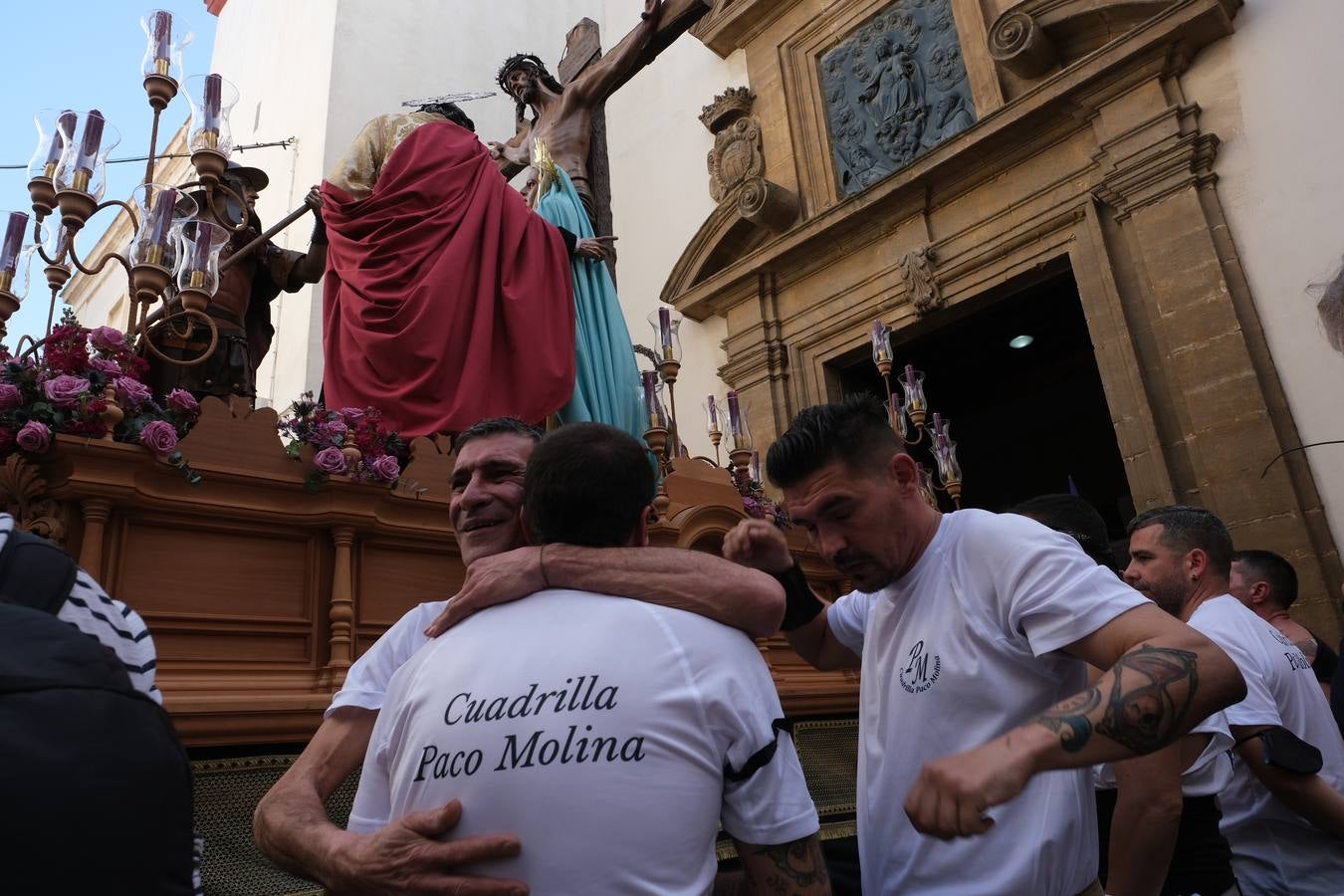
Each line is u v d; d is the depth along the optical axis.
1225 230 6.41
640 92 11.26
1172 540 2.56
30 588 0.94
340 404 3.33
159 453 2.24
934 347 9.65
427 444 2.82
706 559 1.25
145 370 2.66
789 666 3.43
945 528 1.57
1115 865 1.57
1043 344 9.93
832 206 8.52
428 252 3.38
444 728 1.11
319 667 2.43
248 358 4.19
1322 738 2.46
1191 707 1.07
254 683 2.26
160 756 0.77
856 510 1.52
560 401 3.47
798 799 1.18
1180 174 6.61
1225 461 5.99
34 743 0.69
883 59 8.91
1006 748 1.01
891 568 1.55
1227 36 6.73
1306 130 6.23
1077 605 1.29
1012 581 1.39
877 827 1.52
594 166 5.02
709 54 10.54
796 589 1.84
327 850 1.13
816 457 1.53
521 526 1.69
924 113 8.48
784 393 8.95
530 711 1.08
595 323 4.01
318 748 1.45
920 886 1.43
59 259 2.90
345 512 2.54
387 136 3.73
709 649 1.16
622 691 1.08
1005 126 7.46
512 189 3.77
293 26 11.42
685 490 3.40
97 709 0.74
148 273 2.69
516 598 1.22
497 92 11.35
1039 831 1.36
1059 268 7.45
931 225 8.19
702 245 9.58
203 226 2.86
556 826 1.02
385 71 10.34
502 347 3.45
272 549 2.48
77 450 2.14
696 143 10.38
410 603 2.70
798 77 9.55
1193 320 6.34
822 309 8.80
